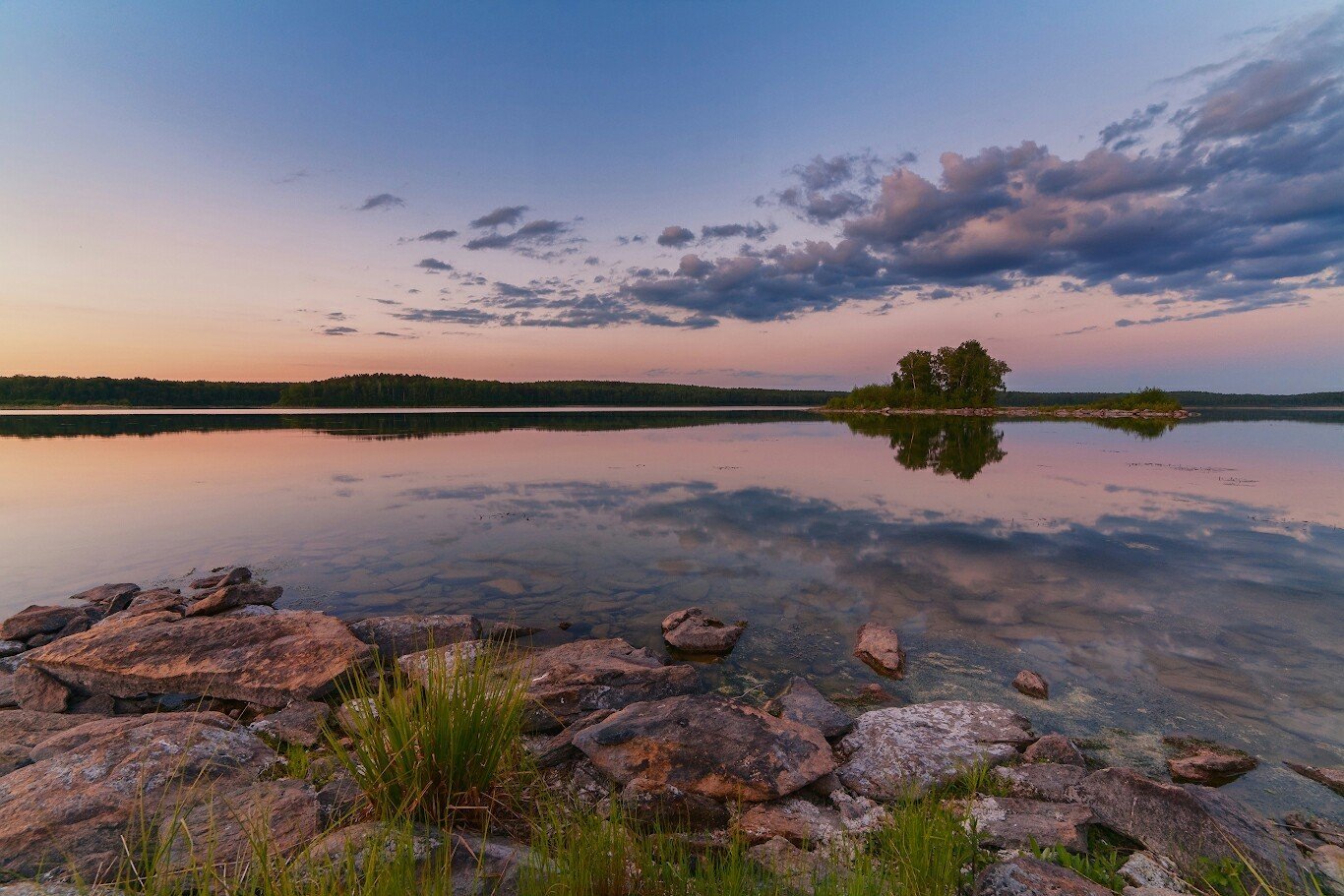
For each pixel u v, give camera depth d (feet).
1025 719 15.17
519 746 12.53
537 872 7.79
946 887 8.34
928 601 24.17
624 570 27.91
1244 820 10.95
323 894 6.17
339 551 30.86
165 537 33.40
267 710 16.35
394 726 9.45
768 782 12.19
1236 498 44.96
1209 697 16.67
